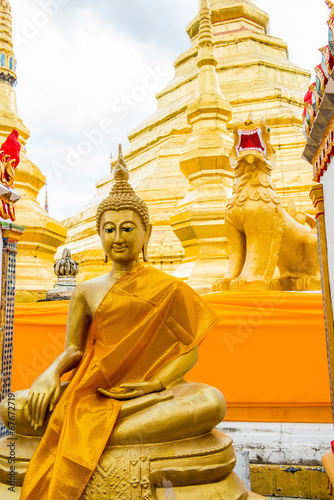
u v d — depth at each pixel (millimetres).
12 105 10508
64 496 2369
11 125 10156
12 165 4516
